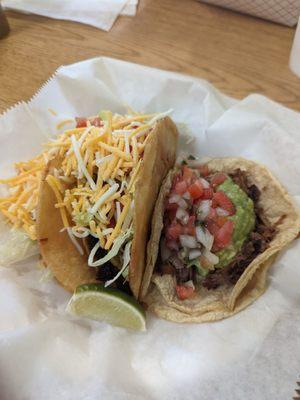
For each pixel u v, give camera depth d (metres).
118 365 0.16
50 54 0.26
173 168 0.21
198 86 0.21
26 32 0.27
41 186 0.17
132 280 0.17
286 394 0.14
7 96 0.24
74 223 0.18
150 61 0.25
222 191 0.19
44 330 0.16
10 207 0.18
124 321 0.17
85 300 0.17
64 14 0.28
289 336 0.16
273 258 0.18
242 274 0.17
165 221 0.19
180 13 0.28
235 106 0.21
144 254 0.18
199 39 0.26
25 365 0.14
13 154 0.21
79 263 0.18
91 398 0.14
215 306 0.17
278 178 0.20
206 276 0.18
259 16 0.27
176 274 0.18
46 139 0.22
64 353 0.15
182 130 0.22
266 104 0.21
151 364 0.16
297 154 0.19
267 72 0.24
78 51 0.26
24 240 0.18
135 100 0.22
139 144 0.18
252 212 0.19
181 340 0.17
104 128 0.18
